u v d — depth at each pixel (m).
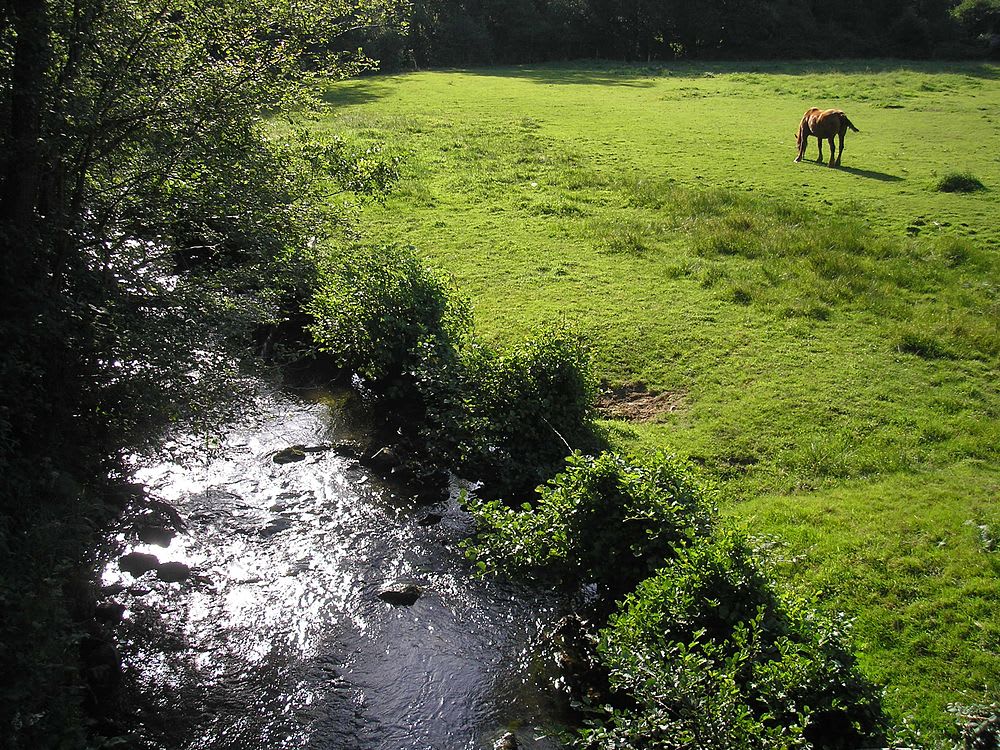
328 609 9.03
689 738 6.06
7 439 9.25
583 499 8.81
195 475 11.45
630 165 28.44
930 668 7.48
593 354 14.63
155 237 11.44
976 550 9.07
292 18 11.59
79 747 6.75
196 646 8.45
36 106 9.92
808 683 6.35
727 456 11.52
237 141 11.41
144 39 10.64
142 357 10.07
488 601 9.16
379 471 11.77
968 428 12.08
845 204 23.69
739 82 50.19
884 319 16.08
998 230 21.38
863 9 70.62
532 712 7.68
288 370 14.66
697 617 7.25
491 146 30.48
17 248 9.66
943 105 40.50
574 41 68.75
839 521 9.78
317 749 7.29
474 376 12.06
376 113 36.62
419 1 62.19
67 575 8.84
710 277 18.19
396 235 21.02
